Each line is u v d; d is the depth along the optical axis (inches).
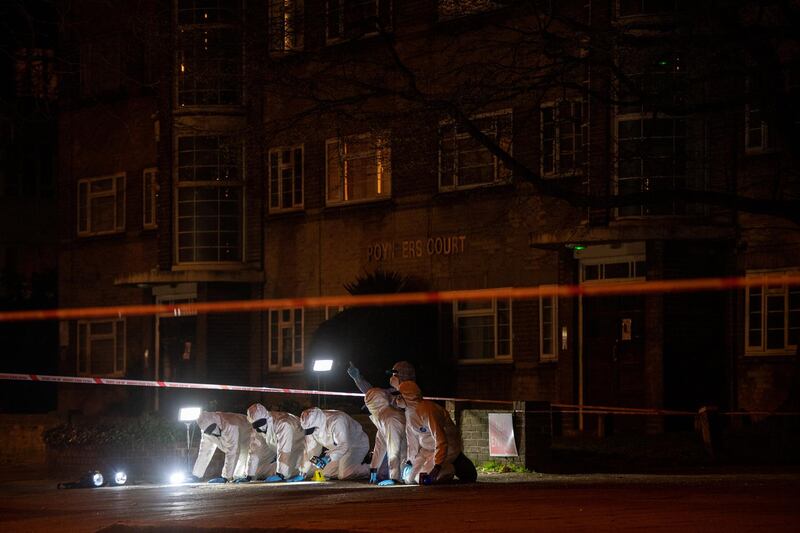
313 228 1509.6
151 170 1685.5
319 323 1496.1
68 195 1795.0
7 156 1978.3
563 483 687.1
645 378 1181.1
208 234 1578.5
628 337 1218.0
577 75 1170.6
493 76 1018.1
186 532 452.1
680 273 1183.6
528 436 856.9
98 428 1004.6
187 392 1592.0
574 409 1240.8
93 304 1756.9
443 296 845.2
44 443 1136.2
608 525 402.0
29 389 1873.8
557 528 397.7
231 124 1566.2
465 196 1350.9
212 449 829.8
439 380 1331.2
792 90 944.3
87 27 1738.4
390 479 743.7
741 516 420.5
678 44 902.4
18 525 534.0
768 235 1161.4
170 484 808.3
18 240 1987.0
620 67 962.1
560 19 975.0
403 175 1409.9
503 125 1061.1
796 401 1031.6
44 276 1930.4
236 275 1560.0
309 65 1435.8
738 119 1159.6
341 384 1298.0
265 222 1567.4
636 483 665.0
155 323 1662.2
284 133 1195.3
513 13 1256.2
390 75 1385.3
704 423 986.1
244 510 535.2
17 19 1665.8
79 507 624.1
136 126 1705.2
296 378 1513.3
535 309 1293.1
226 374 1571.1
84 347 1763.0
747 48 893.8
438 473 712.4
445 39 1338.6
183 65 1330.0
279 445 801.6
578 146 1245.7
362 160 1378.0
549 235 1210.0
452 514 460.1
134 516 536.1
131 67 1691.7
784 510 444.1
